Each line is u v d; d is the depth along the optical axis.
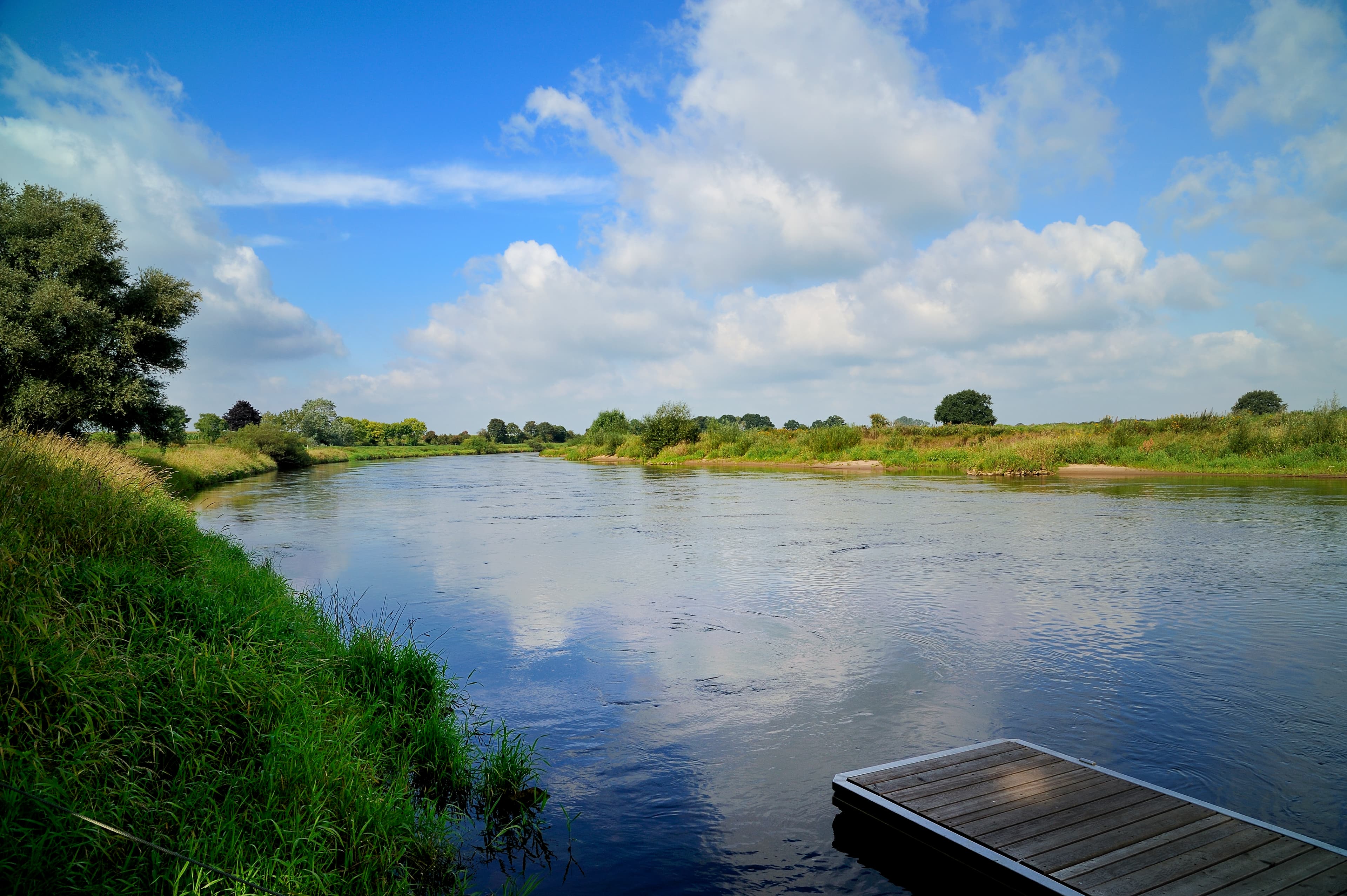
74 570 5.59
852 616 9.46
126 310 24.81
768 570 12.56
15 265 23.05
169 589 5.82
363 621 9.26
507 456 104.88
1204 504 20.92
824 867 4.11
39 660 4.13
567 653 7.98
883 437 50.06
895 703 6.46
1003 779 4.69
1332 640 8.16
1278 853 3.80
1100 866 3.66
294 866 3.54
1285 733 5.74
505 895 3.80
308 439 84.94
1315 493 23.55
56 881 3.09
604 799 4.84
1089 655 7.73
